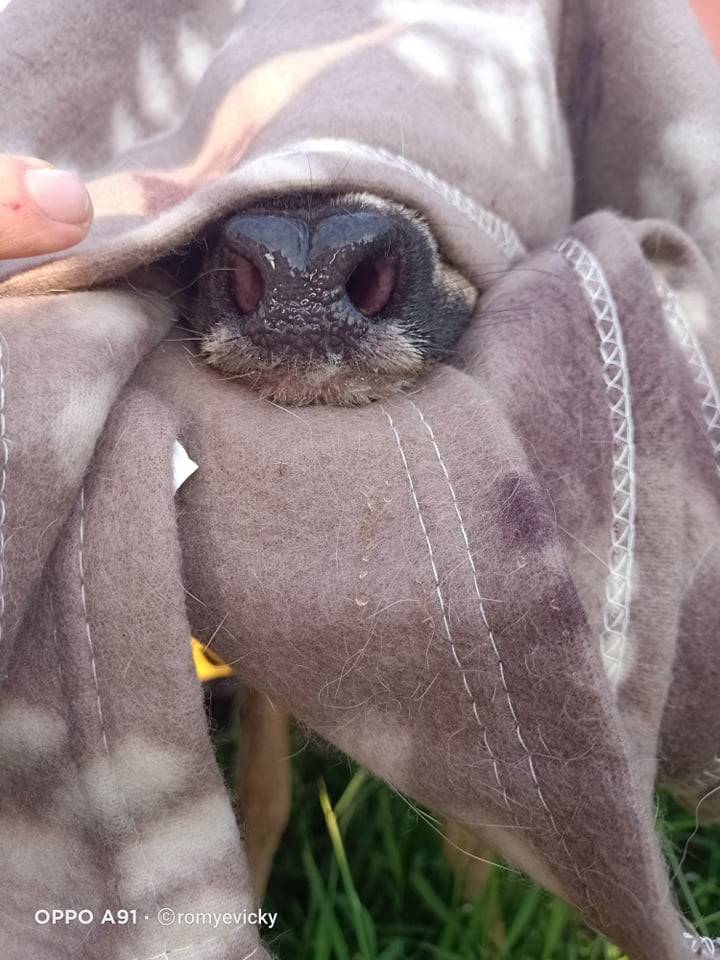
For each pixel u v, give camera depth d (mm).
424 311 163
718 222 216
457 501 131
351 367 151
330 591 129
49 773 132
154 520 127
